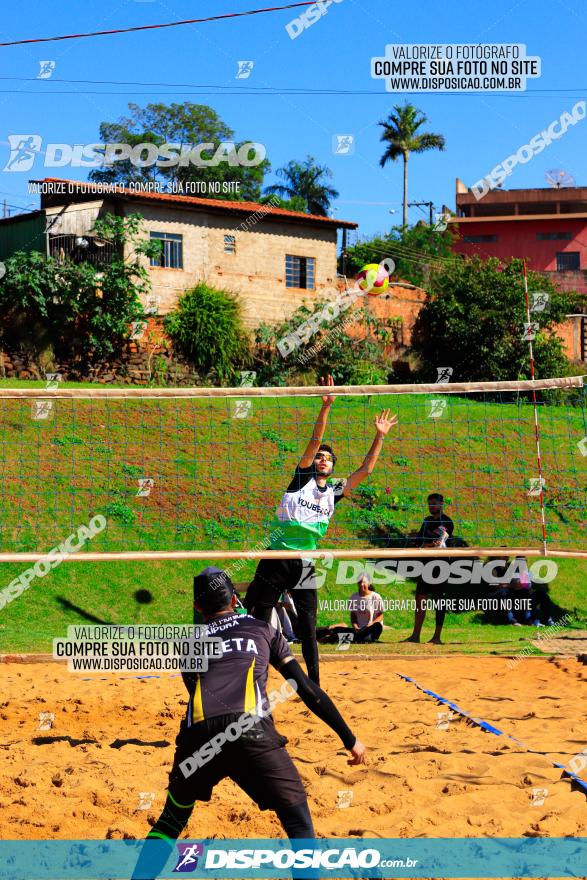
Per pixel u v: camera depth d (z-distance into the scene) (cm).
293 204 4466
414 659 990
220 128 3881
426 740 627
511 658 988
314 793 503
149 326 2234
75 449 1467
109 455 1469
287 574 648
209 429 1616
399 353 2702
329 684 845
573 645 1066
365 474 681
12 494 1332
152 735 646
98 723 684
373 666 953
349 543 1412
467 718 693
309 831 351
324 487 663
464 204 4969
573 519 1627
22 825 454
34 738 633
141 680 856
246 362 2350
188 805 369
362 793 504
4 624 1095
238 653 380
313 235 2748
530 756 578
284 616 1093
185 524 1355
